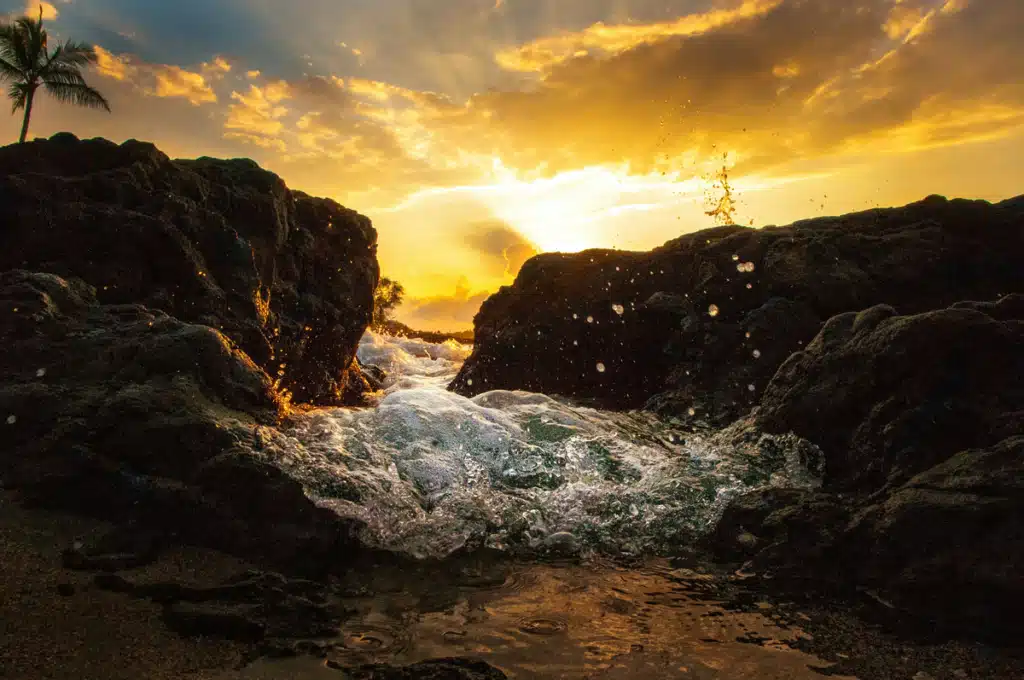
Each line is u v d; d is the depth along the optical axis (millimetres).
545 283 11797
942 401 5352
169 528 4691
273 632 3740
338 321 11273
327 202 11984
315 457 5516
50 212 7625
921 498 4402
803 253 9523
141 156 8609
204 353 5898
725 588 4617
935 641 3865
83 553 4293
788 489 5512
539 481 6152
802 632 3967
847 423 6039
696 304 10070
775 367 8852
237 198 9531
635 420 8523
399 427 6496
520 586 4613
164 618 3736
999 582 3844
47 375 5676
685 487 5973
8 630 3441
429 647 3719
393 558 4996
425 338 28922
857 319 6500
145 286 7789
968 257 9289
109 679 3162
